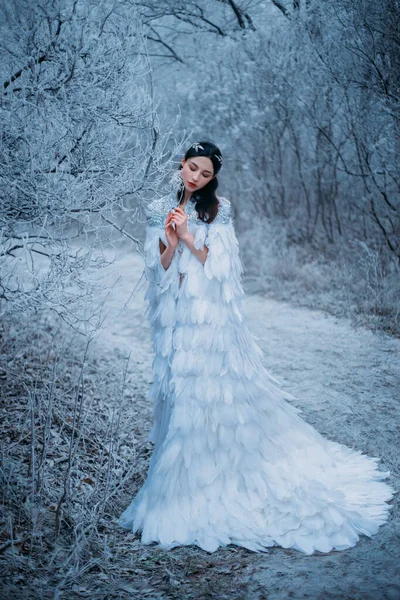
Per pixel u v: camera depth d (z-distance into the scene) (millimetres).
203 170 2855
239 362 3066
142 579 2633
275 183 8133
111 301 6586
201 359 2986
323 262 7406
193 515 2924
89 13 3410
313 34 6711
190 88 7312
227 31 7633
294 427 3232
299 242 8125
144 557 2795
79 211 3264
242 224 8570
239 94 7562
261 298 6824
